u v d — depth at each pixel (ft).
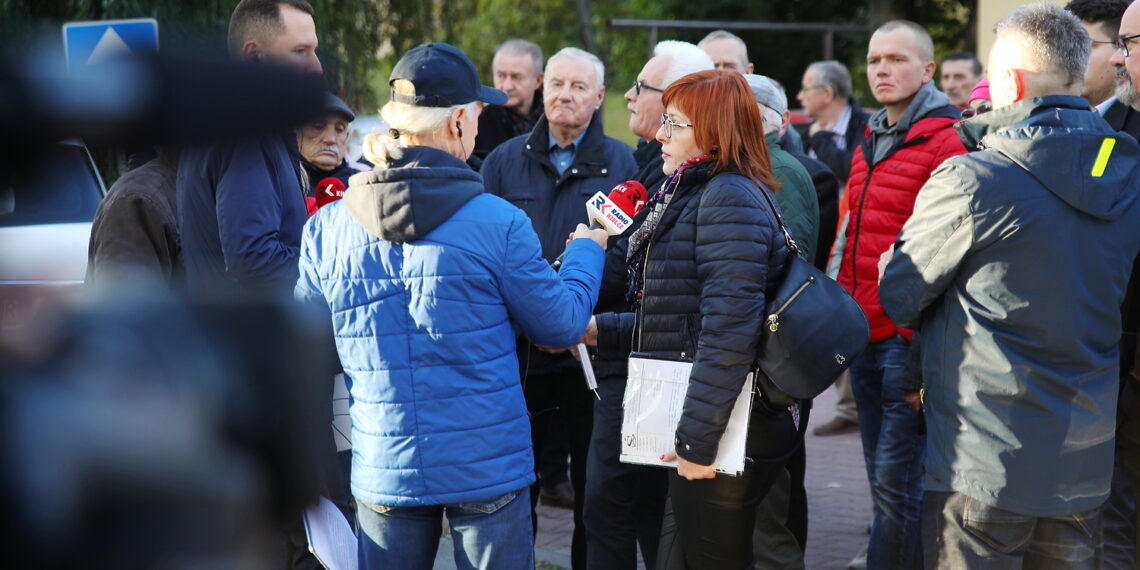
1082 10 10.90
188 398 1.55
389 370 7.25
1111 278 8.13
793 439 8.84
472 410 7.26
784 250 8.50
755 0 60.54
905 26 12.71
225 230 8.32
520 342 11.51
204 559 1.52
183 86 1.24
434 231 7.17
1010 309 7.97
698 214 8.34
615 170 12.33
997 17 25.21
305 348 1.75
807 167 12.70
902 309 8.57
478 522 7.45
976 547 8.23
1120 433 9.55
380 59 32.45
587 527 10.59
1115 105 10.41
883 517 12.13
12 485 1.41
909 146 12.46
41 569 1.41
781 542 11.44
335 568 6.28
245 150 1.33
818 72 23.47
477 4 58.13
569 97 12.14
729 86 8.54
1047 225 7.87
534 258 7.45
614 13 65.21
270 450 1.65
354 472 7.54
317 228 7.62
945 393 8.39
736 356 7.99
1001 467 8.02
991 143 8.21
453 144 7.60
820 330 8.07
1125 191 8.18
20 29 1.26
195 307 1.64
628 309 10.55
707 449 8.04
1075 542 8.30
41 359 1.47
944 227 8.16
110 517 1.45
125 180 9.01
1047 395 7.98
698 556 8.82
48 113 1.21
